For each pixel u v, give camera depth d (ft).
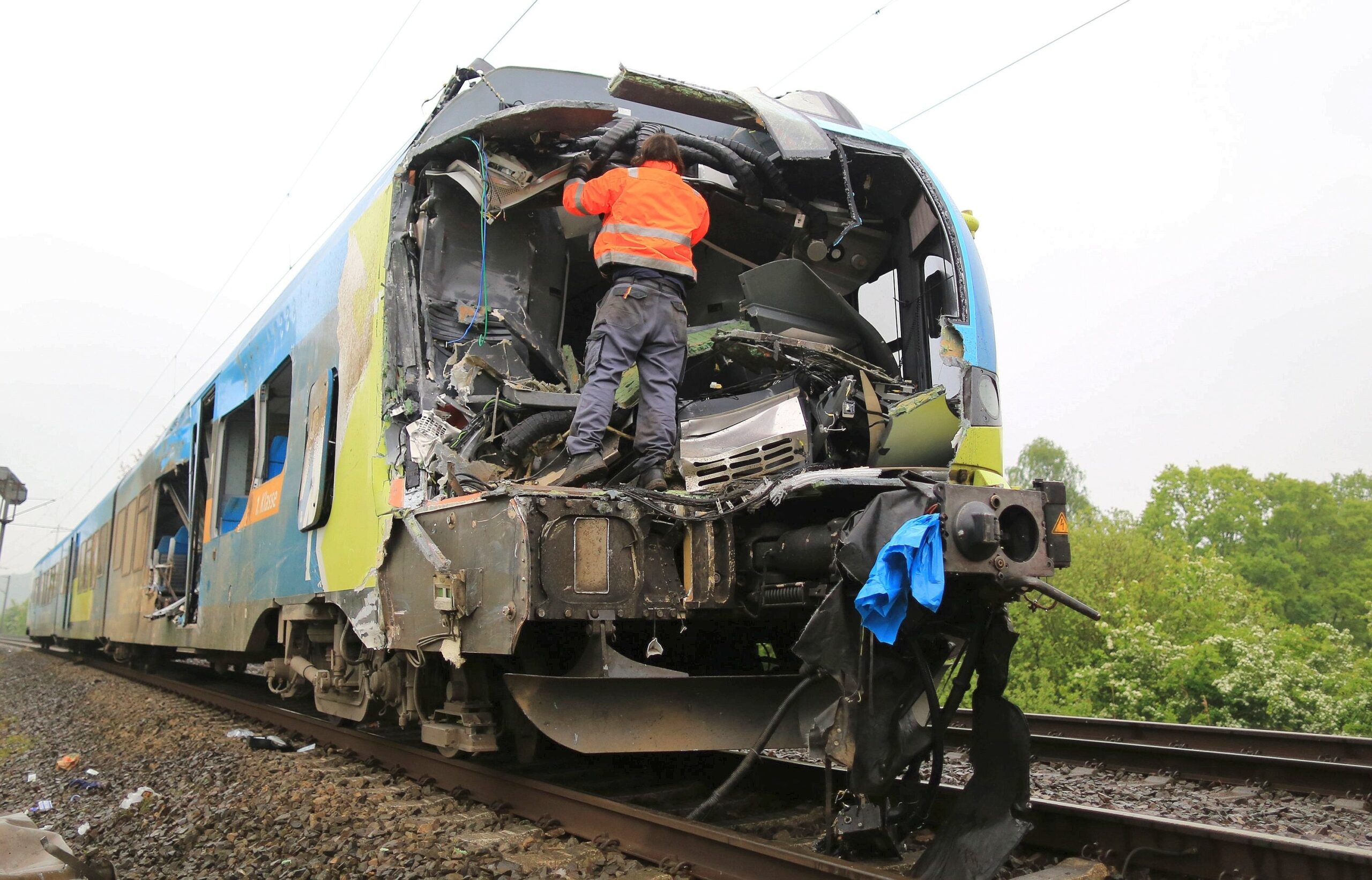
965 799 11.14
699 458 15.10
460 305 17.15
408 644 14.88
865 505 13.65
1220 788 18.49
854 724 10.85
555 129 16.63
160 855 13.89
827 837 11.21
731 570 13.21
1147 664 37.55
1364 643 74.33
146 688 41.27
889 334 18.84
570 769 16.71
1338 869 9.68
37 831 8.00
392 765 18.58
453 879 11.19
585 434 14.32
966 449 15.11
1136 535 55.16
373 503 16.63
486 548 12.82
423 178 17.37
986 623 11.34
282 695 25.17
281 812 15.40
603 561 12.54
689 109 17.38
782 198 18.13
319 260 22.02
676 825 11.63
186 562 34.81
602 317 14.75
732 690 14.26
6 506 96.84
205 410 32.86
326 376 19.99
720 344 16.03
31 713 36.83
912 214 18.02
